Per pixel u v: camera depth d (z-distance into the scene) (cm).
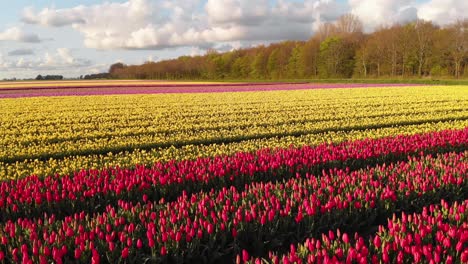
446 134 1433
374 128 1939
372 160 1162
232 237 660
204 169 952
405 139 1355
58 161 1257
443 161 1092
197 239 611
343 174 901
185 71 13538
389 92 3928
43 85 6744
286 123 2022
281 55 11719
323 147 1202
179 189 915
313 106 2723
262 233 660
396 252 542
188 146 1480
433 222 618
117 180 876
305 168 1055
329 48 10019
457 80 5753
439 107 2609
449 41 7394
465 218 673
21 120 2173
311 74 10775
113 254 569
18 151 1389
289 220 691
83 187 855
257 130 1788
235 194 754
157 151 1457
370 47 9012
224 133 1736
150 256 593
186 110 2553
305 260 529
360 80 6794
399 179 917
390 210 784
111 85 6456
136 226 644
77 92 4456
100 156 1309
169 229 623
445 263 489
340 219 724
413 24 8506
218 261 641
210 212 712
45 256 546
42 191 838
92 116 2319
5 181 947
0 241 607
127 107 2750
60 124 2050
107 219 674
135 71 14588
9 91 4812
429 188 838
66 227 632
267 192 770
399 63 8881
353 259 518
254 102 3012
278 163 1027
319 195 777
